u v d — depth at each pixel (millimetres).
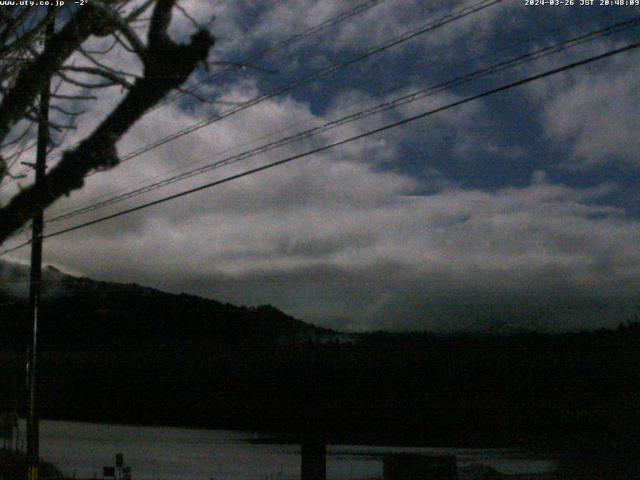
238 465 39000
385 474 25594
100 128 2508
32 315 20594
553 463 34062
